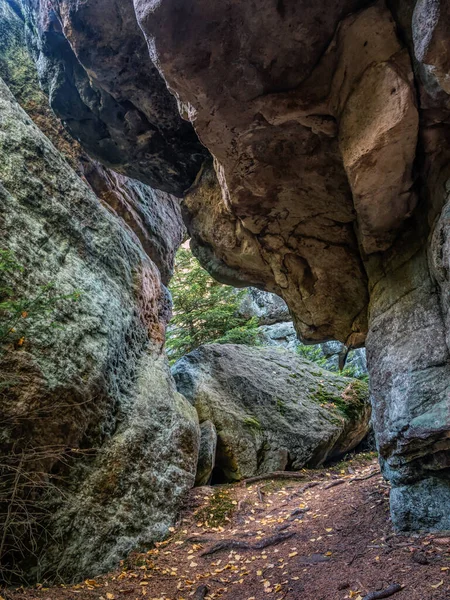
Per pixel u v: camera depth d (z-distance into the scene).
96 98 6.38
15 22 8.34
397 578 3.17
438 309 4.16
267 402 9.20
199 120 4.59
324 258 6.25
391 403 4.34
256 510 6.22
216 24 3.76
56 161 5.75
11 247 4.38
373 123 3.88
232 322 11.73
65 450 4.24
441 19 2.78
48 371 4.19
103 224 6.21
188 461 6.11
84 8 5.07
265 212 5.92
